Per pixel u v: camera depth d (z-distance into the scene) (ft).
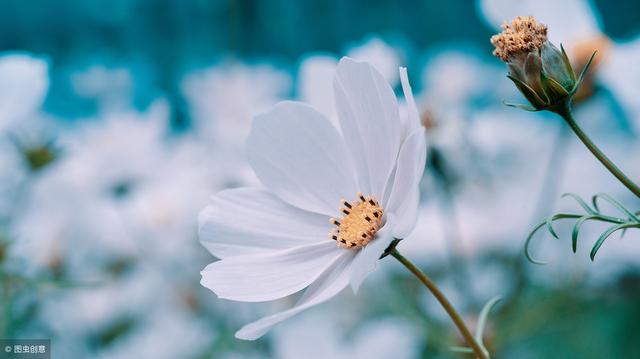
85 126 2.20
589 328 1.89
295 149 1.15
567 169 1.95
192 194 2.13
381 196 1.13
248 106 2.32
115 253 2.02
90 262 1.95
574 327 1.89
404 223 1.02
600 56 1.68
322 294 1.06
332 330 1.72
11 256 1.68
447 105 1.88
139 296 2.00
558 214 1.03
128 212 2.06
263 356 1.87
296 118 1.15
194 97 2.41
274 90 2.43
